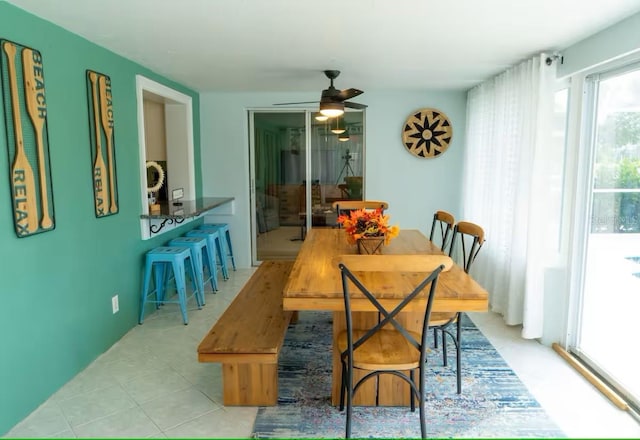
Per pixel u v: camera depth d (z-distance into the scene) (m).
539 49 3.01
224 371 2.39
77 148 2.72
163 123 4.80
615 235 2.67
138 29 2.58
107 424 2.24
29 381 2.31
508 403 2.43
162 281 4.05
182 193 4.70
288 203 5.46
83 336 2.81
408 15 2.33
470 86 4.58
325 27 2.54
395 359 2.05
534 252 3.12
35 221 2.31
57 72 2.51
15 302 2.20
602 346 2.80
